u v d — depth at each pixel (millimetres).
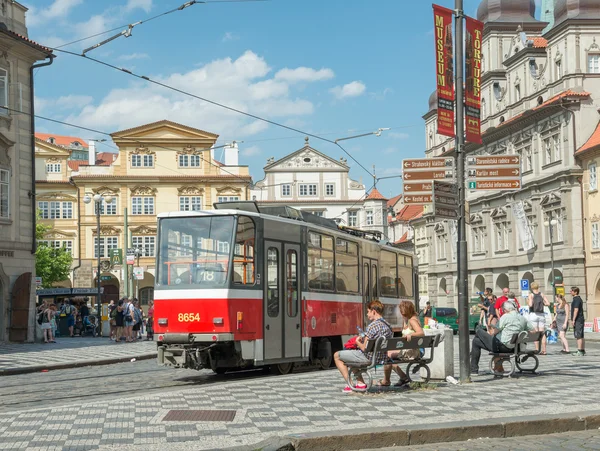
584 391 14398
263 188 92188
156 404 12828
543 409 12016
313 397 13578
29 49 37344
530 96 63406
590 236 55969
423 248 95938
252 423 10891
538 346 25500
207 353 18359
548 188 60531
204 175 81812
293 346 20203
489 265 70625
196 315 18188
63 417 11523
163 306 18500
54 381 19766
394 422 10805
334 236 23156
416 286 32656
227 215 18547
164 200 81812
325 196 92938
